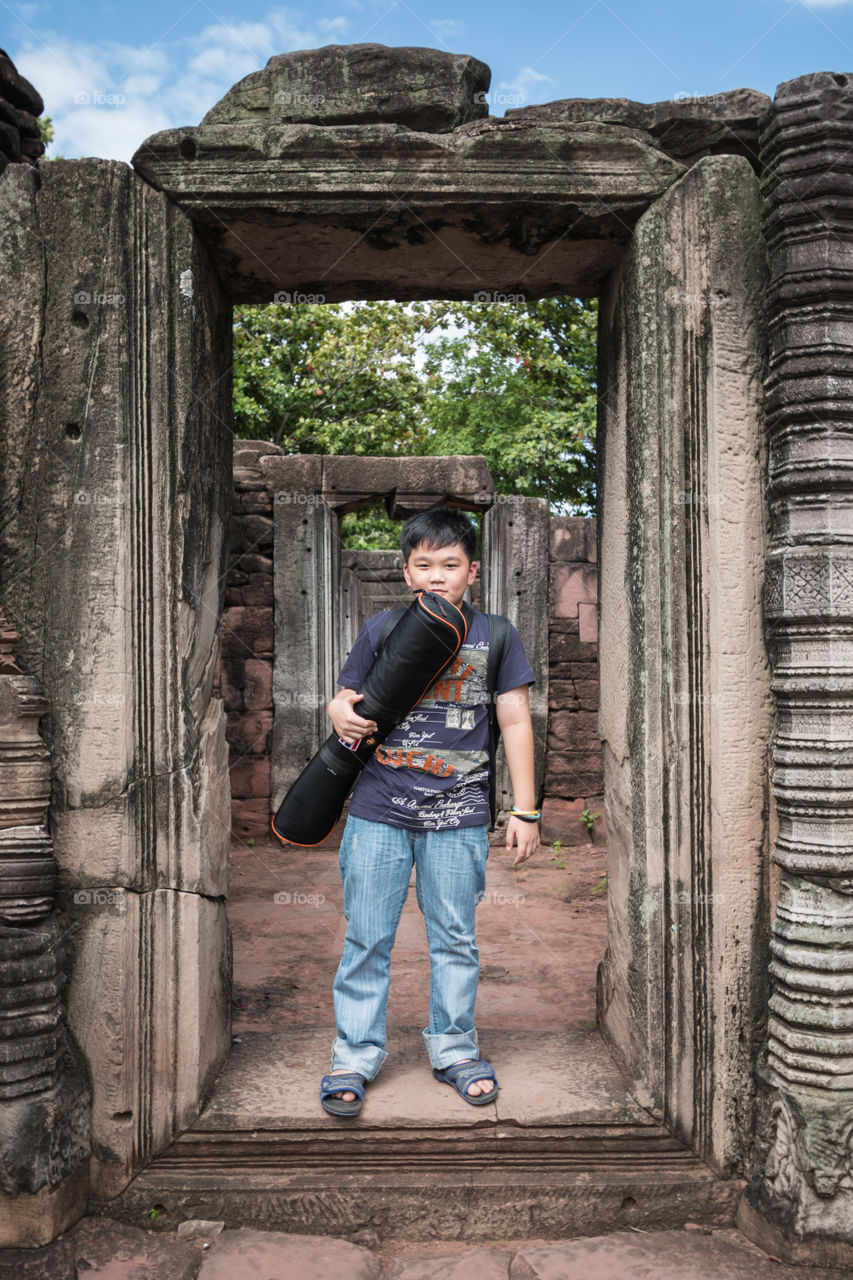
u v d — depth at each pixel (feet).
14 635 7.41
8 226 7.56
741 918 7.55
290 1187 7.34
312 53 8.07
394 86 7.98
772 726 7.57
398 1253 7.14
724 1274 6.66
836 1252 6.76
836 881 7.01
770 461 7.47
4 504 7.54
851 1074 6.90
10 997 6.84
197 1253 6.93
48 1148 6.81
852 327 7.08
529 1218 7.34
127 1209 7.32
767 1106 7.23
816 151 7.06
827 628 7.02
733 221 7.62
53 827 7.47
